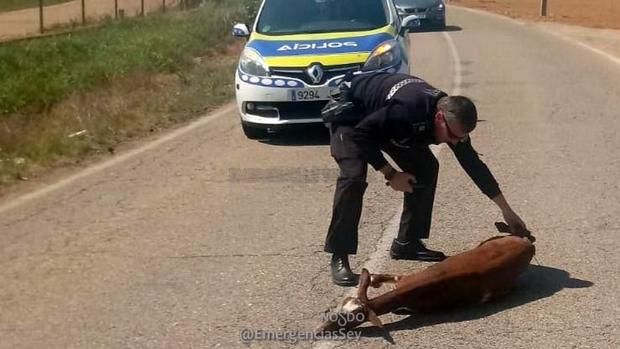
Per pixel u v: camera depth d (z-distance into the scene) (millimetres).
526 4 41125
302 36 11016
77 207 8273
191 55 20031
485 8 38844
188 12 31422
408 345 5078
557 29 26781
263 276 6242
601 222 7184
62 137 10836
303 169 9414
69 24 31500
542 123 11438
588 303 5570
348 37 10828
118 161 10125
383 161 5625
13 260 6828
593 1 42406
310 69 10414
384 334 5234
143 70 16703
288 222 7512
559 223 7188
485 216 7418
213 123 12312
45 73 16953
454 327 5305
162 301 5879
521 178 8656
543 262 6297
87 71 16562
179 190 8719
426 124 5438
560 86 14523
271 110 10625
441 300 5391
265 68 10617
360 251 6641
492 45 21625
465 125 5305
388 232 7098
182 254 6797
